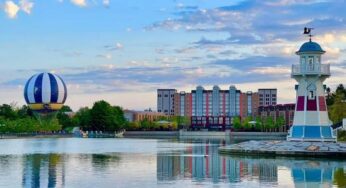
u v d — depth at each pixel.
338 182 46.12
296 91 85.75
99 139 189.00
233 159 72.50
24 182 46.72
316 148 74.12
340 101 141.00
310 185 44.16
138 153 89.00
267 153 76.69
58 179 48.75
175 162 67.69
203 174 52.47
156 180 47.72
